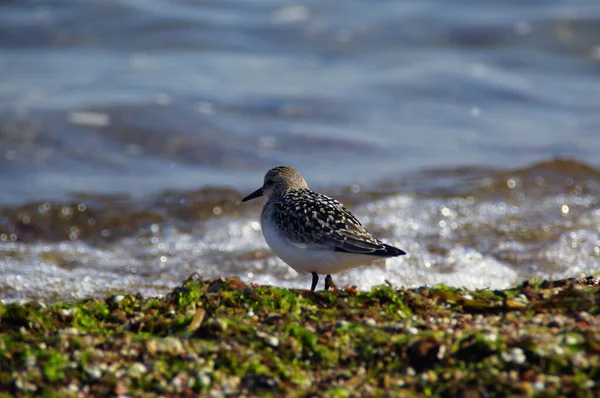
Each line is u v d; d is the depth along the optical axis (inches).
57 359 252.7
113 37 1081.4
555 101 938.7
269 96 895.1
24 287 429.7
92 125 781.3
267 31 1129.4
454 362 248.5
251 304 297.3
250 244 531.8
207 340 266.4
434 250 505.0
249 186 671.8
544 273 468.4
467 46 1120.8
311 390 241.6
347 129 829.2
